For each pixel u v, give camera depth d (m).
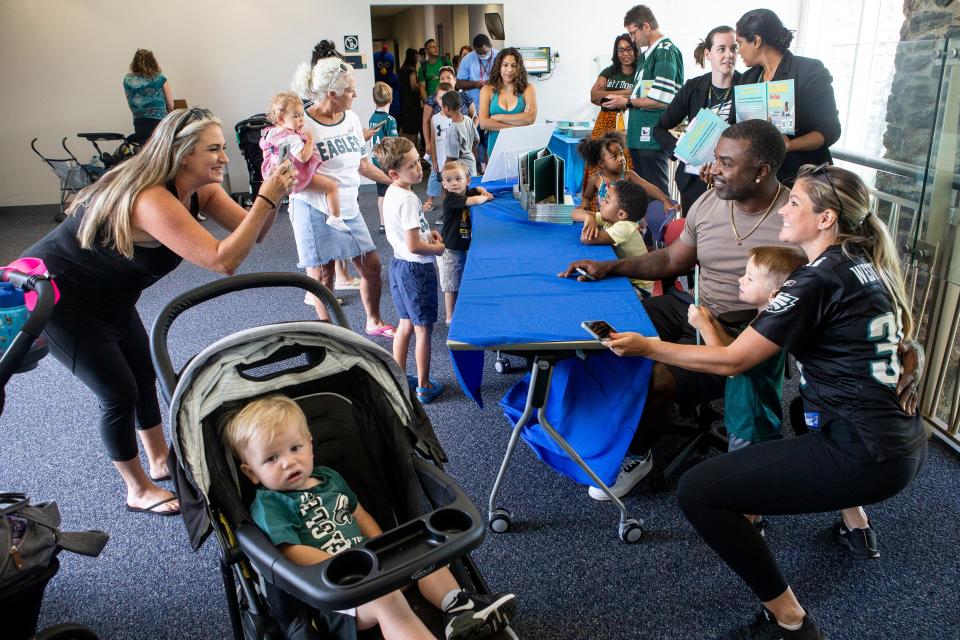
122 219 1.88
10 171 7.74
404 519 1.60
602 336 1.81
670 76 4.67
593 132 5.05
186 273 5.18
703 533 1.67
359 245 3.61
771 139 2.14
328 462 1.60
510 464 2.62
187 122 1.91
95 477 2.64
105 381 2.15
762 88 2.97
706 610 1.90
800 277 1.57
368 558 1.15
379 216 6.79
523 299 2.26
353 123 3.53
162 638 1.89
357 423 1.65
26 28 7.34
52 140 7.76
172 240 1.90
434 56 9.27
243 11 7.75
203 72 7.84
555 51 8.51
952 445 2.59
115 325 2.17
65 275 1.99
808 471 1.58
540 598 1.96
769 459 1.61
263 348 1.54
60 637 1.54
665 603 1.93
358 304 4.39
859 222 1.58
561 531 2.24
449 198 3.50
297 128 3.15
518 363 3.50
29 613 1.47
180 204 1.92
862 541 2.04
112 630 1.91
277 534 1.38
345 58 8.13
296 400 1.60
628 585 2.00
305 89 3.48
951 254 2.49
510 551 2.16
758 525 2.18
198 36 7.73
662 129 3.88
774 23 3.03
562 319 2.06
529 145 3.99
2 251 6.17
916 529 2.19
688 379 2.28
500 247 2.90
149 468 2.69
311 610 1.40
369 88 8.30
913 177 2.73
